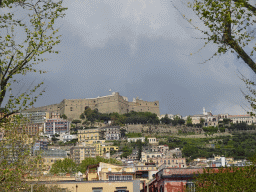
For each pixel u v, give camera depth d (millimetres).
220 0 23922
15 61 28797
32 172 38188
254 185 38094
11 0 28453
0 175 34312
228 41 23969
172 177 53438
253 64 23609
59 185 59844
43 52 29078
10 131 35938
